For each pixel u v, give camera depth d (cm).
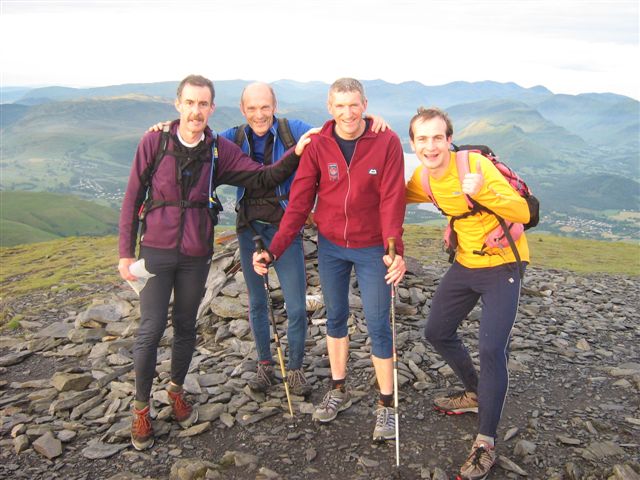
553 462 273
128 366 396
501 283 270
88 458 285
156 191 287
